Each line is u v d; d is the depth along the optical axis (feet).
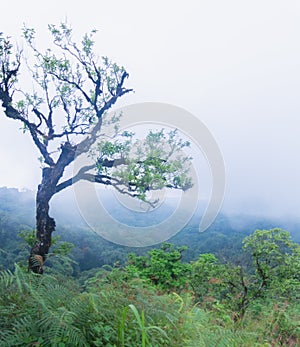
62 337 6.63
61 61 21.36
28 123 20.42
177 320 9.06
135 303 8.72
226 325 11.09
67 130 20.66
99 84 21.81
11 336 6.48
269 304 19.21
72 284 9.37
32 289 7.54
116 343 7.18
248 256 24.14
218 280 22.40
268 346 10.48
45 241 18.75
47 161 20.18
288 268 23.47
